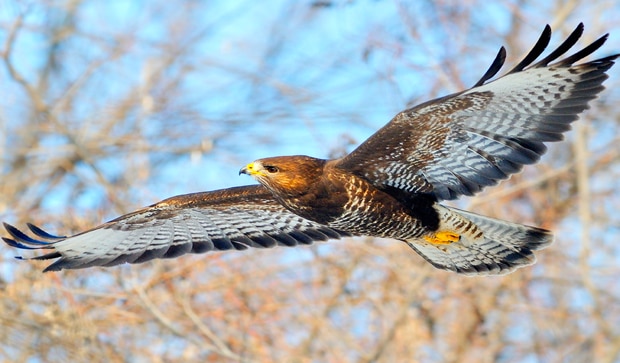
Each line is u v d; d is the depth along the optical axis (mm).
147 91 22625
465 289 18641
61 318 16719
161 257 15086
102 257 14922
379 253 17859
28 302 16906
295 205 14086
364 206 13977
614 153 20422
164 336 17188
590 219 19328
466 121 13281
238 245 15258
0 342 16891
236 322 17422
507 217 19703
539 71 12797
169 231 15203
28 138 21875
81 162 21391
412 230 14234
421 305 18281
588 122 20234
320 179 13938
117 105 22375
